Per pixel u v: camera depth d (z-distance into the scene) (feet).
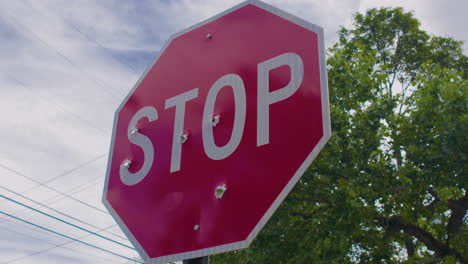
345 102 33.58
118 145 9.07
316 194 29.35
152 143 8.52
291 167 6.50
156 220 7.65
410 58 53.06
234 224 6.67
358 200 28.94
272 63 7.62
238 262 31.78
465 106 28.02
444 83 30.63
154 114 8.87
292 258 29.30
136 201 8.12
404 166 29.99
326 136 6.37
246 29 8.40
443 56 52.85
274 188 6.52
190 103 8.38
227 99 7.82
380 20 53.83
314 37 7.36
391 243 33.30
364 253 30.66
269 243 28.96
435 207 33.04
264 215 6.43
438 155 27.76
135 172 8.45
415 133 30.58
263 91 7.43
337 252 28.25
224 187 7.02
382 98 34.01
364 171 30.81
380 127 33.22
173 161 7.98
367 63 35.42
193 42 9.11
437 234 34.91
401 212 29.73
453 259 29.35
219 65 8.37
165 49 9.57
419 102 30.99
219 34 8.77
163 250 7.29
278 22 7.99
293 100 7.00
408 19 53.16
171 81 8.97
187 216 7.27
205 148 7.63
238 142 7.26
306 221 29.55
